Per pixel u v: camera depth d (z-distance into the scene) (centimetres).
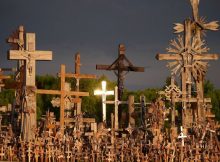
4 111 4869
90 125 4538
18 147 4081
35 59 4331
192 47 4741
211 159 4097
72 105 4853
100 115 6500
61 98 4531
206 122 4488
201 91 4731
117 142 4128
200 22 4809
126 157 4066
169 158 4041
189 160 4066
